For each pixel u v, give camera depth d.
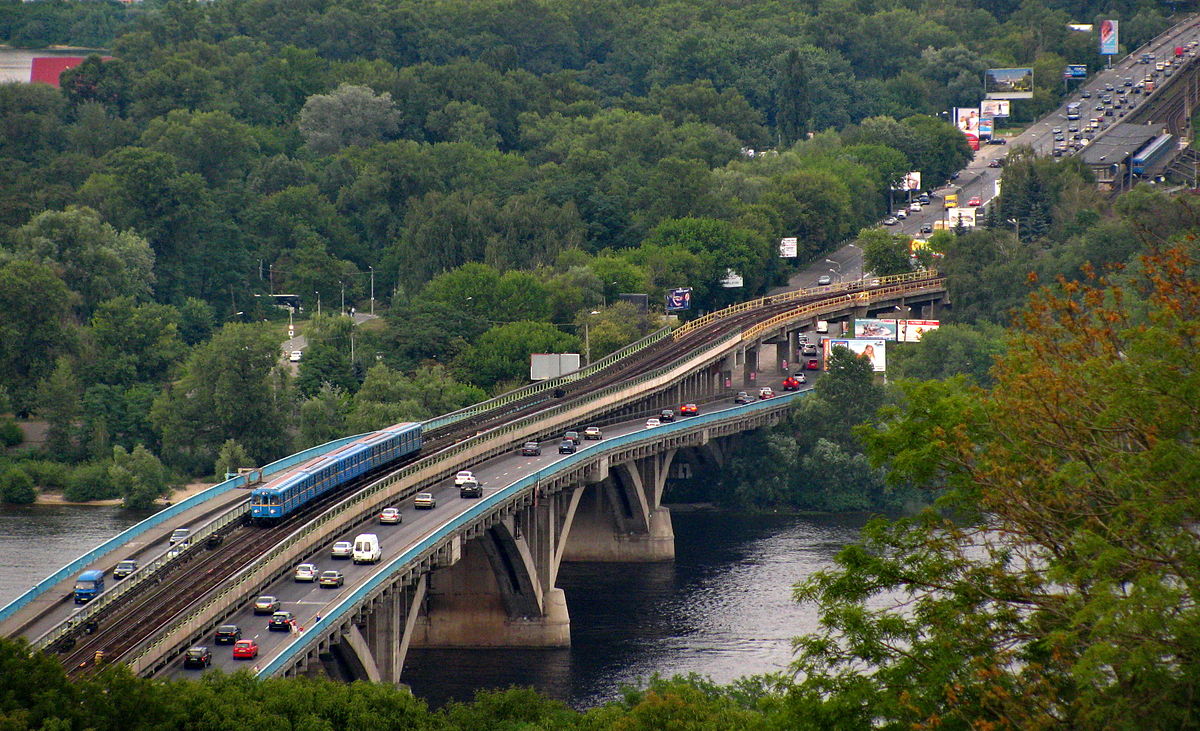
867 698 166.25
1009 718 154.75
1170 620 147.12
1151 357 166.75
